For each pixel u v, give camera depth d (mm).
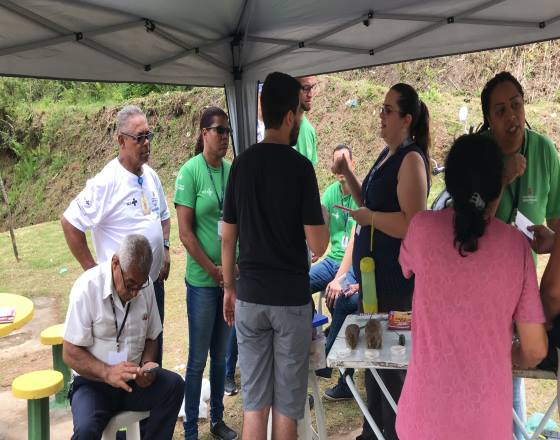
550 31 3354
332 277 3715
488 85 2342
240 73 3770
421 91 9188
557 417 3061
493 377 1511
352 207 3654
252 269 2109
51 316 5988
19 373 4387
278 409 2146
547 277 1622
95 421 2295
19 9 2418
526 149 2346
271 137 2139
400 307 2447
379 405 2582
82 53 2932
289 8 2969
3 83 13484
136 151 2865
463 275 1509
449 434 1530
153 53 3197
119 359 2447
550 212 2463
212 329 2975
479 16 3195
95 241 2904
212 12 2965
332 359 1974
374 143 8812
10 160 13750
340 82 9664
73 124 13375
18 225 13102
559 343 1694
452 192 1529
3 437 3312
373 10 3111
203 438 3131
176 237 8438
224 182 3033
